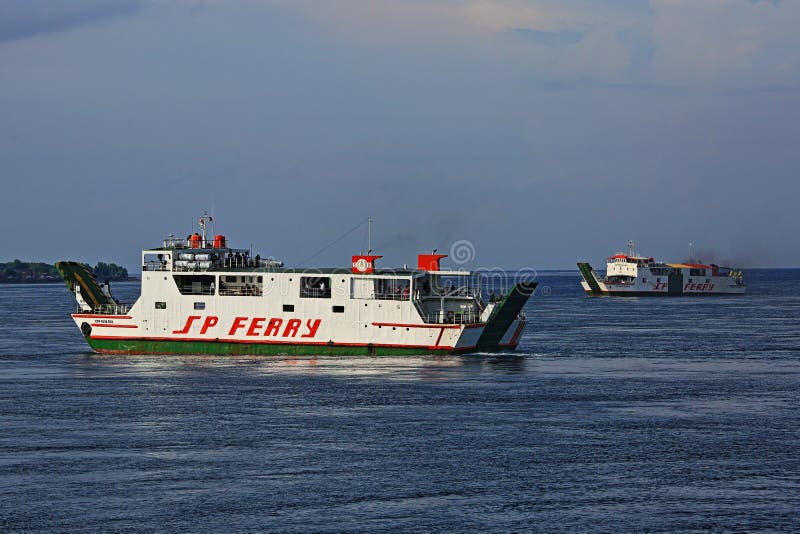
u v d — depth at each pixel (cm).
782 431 16938
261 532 12006
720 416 18212
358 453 15375
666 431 16912
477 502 13038
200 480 13975
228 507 12838
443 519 12406
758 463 14838
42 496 13288
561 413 18400
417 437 16412
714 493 13388
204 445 15900
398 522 12306
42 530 12075
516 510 12731
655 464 14788
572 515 12550
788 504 12938
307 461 14938
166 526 12181
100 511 12700
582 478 14062
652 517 12481
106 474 14288
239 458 15100
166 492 13438
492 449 15625
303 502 13025
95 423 17575
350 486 13675
